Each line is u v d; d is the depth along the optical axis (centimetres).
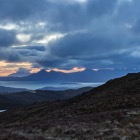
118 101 6625
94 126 3694
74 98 10144
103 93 8706
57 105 10112
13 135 3566
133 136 2931
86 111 6550
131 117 3881
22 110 11762
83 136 3238
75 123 4238
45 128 4116
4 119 10588
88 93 10012
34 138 3303
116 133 3128
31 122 6253
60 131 3681
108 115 4438
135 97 6488
